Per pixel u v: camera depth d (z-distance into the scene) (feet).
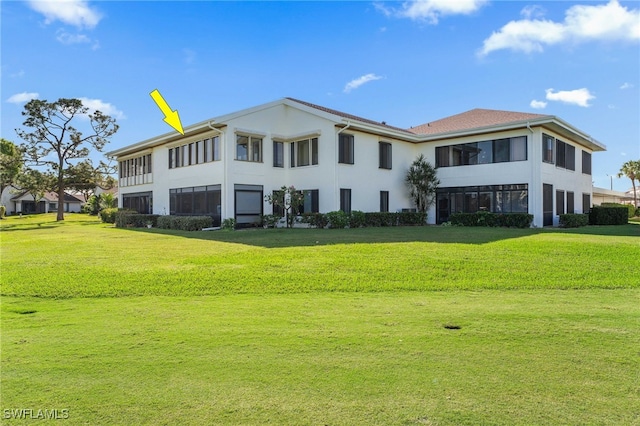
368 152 70.59
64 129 119.75
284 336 14.06
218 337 14.02
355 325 15.31
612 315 16.48
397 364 11.53
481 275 24.48
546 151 66.08
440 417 8.65
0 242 47.65
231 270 26.02
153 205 87.15
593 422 8.46
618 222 74.64
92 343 13.56
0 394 9.89
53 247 41.11
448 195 74.64
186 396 9.71
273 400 9.48
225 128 64.34
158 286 22.38
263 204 68.95
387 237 43.01
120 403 9.40
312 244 37.27
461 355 12.18
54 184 121.80
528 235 43.98
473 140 71.05
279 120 72.23
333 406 9.17
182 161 76.89
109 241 46.26
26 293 21.25
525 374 10.82
